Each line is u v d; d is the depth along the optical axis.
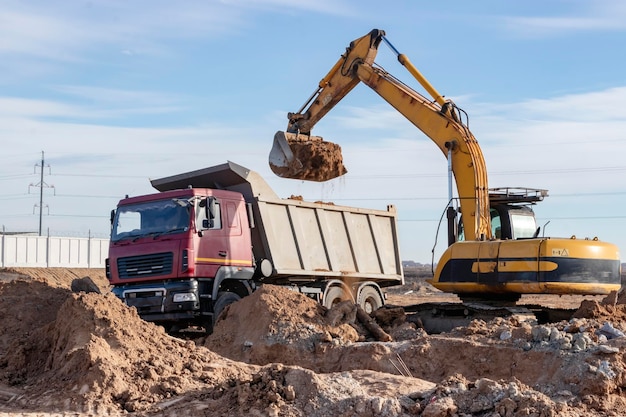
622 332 11.30
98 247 55.25
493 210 17.80
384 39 19.34
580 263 14.79
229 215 16.17
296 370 9.15
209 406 8.95
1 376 10.87
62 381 9.99
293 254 17.72
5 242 48.47
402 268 21.11
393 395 9.15
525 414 8.08
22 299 14.42
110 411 9.16
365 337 14.12
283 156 19.14
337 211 19.09
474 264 15.66
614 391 9.56
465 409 8.37
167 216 15.70
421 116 18.11
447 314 16.27
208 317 15.80
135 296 15.59
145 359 10.41
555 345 11.05
